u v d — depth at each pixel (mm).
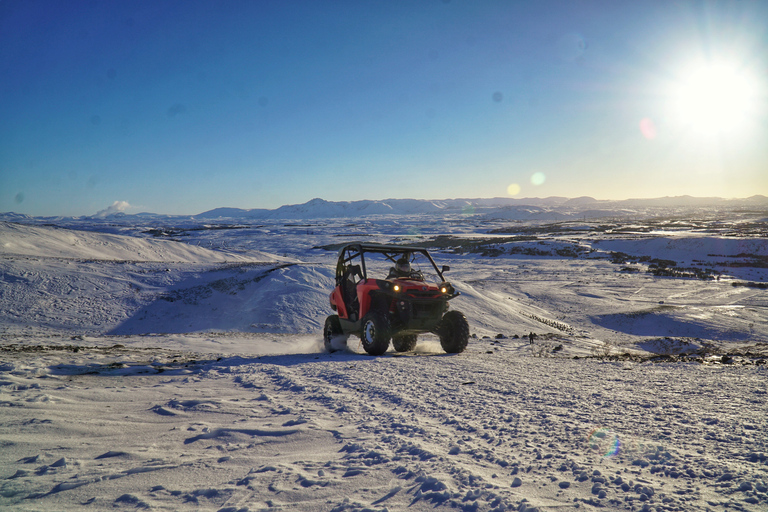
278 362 7543
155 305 29047
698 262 68562
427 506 1992
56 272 32125
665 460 2480
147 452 2898
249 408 4188
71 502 2092
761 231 112438
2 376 5316
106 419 3764
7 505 2039
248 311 28828
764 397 3881
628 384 4684
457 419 3543
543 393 4363
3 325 23625
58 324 24891
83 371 6203
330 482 2320
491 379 5211
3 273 30312
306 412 3977
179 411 4070
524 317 30438
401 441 3020
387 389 4840
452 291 8859
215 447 3029
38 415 3730
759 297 39250
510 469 2436
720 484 2119
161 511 1979
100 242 53844
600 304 37000
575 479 2256
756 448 2594
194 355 9414
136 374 6180
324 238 136375
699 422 3201
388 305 8680
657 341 18891
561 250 80750
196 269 36969
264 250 99500
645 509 1861
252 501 2090
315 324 27297
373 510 1948
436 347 11156
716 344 18109
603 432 3035
